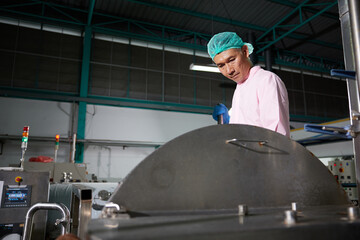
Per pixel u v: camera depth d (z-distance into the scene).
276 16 7.41
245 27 7.78
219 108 1.18
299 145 0.58
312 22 7.58
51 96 6.33
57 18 6.88
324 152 5.77
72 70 6.71
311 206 0.55
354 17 0.58
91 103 6.71
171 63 7.64
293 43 8.50
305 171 0.58
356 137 0.66
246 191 0.51
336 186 0.60
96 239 0.28
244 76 1.13
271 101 0.94
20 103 6.21
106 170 6.62
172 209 0.45
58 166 3.11
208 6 6.98
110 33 7.11
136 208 0.43
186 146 0.49
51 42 6.66
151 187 0.45
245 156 0.53
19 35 6.41
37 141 6.18
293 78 8.70
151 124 7.16
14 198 1.95
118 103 6.82
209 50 1.16
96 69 6.90
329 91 9.12
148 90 7.23
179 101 7.45
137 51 7.37
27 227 1.00
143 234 0.29
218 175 0.50
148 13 7.23
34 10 6.70
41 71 6.44
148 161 0.46
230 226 0.33
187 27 7.88
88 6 6.92
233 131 0.53
